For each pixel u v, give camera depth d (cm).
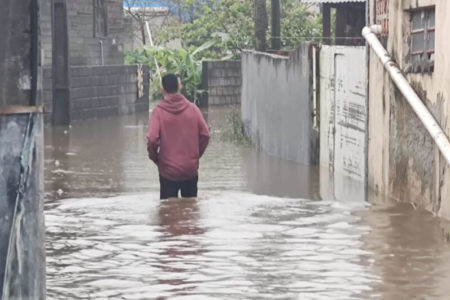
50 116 3288
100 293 761
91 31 3825
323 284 782
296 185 1680
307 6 4431
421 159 1230
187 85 4350
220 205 1219
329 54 1847
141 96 4100
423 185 1222
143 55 4944
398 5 1330
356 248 930
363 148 1616
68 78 3312
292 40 4181
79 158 2284
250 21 4622
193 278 806
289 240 971
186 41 4928
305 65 1961
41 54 409
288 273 821
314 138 1953
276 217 1118
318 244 950
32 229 408
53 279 810
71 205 1246
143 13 5691
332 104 1836
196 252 914
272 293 752
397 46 1339
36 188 408
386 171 1404
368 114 1504
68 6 3606
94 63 3869
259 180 1773
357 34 3250
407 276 808
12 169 401
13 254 403
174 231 1028
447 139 1113
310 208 1199
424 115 1165
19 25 396
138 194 1497
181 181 1295
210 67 4347
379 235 998
